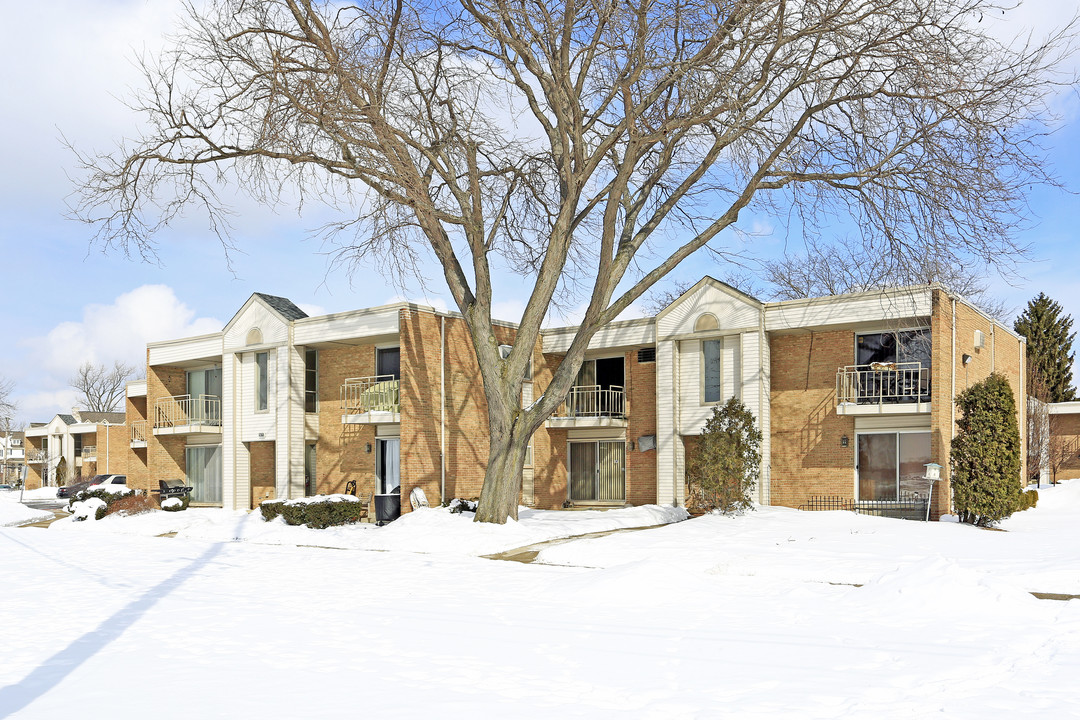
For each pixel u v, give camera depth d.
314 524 21.67
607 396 28.48
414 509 23.19
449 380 25.69
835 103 17.41
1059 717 5.45
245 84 17.03
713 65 16.78
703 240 19.02
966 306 23.80
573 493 29.38
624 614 9.63
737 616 9.37
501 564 14.98
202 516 25.02
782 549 15.19
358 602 10.77
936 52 15.53
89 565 15.50
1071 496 31.56
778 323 23.95
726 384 24.92
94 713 5.81
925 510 22.22
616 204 18.03
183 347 32.03
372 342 27.20
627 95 16.31
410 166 17.09
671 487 25.52
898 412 22.12
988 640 7.87
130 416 38.62
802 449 24.19
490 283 19.50
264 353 29.59
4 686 6.65
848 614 9.37
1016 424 21.08
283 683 6.61
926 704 5.80
